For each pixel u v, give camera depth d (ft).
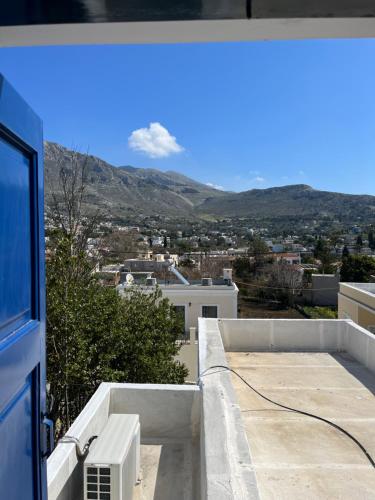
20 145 4.91
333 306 97.19
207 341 17.44
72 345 23.30
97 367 24.82
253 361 22.12
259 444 13.23
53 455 8.91
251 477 7.20
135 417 10.87
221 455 7.90
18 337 4.76
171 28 5.79
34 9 5.24
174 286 58.85
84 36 5.97
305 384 18.70
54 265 24.53
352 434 13.91
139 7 5.25
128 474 9.41
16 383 4.68
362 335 21.70
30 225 5.32
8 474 4.46
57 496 8.34
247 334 24.25
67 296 23.86
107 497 8.59
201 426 10.92
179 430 12.36
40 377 5.68
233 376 19.69
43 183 5.93
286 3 5.24
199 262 107.55
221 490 6.81
